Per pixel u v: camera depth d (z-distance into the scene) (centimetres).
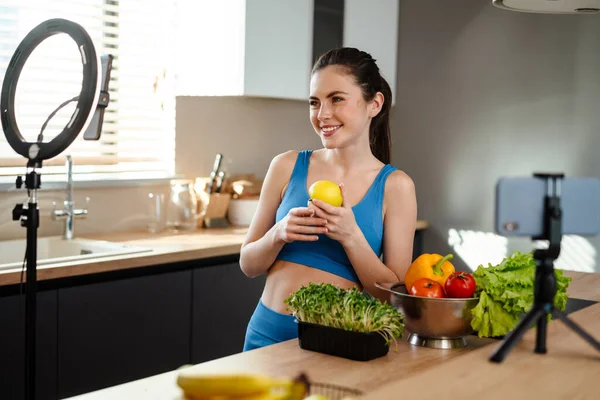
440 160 456
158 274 296
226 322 327
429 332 168
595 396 100
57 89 343
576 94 407
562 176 120
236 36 357
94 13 362
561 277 173
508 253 433
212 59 367
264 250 201
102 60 202
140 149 375
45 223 329
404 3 463
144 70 381
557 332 137
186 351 308
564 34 409
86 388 271
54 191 332
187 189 367
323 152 215
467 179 446
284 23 373
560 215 119
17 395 252
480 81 438
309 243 202
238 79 358
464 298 165
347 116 199
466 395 99
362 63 203
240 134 412
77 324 266
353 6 415
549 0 229
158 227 357
